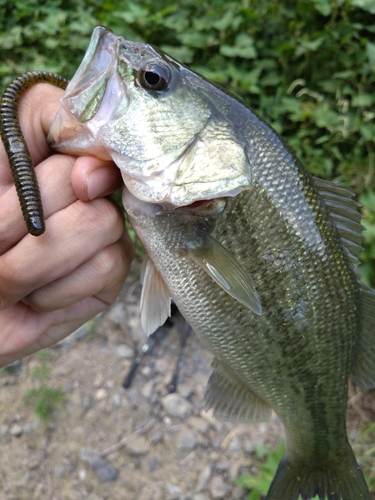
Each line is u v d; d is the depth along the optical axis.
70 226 0.15
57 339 0.20
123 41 0.16
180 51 0.43
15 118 0.15
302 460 0.23
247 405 0.22
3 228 0.14
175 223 0.17
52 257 0.15
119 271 0.17
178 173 0.16
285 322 0.18
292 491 0.23
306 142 0.40
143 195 0.16
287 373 0.20
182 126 0.16
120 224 0.16
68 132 0.16
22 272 0.14
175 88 0.16
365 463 0.31
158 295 0.19
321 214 0.18
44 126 0.17
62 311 0.19
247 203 0.17
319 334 0.19
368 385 0.22
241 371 0.20
